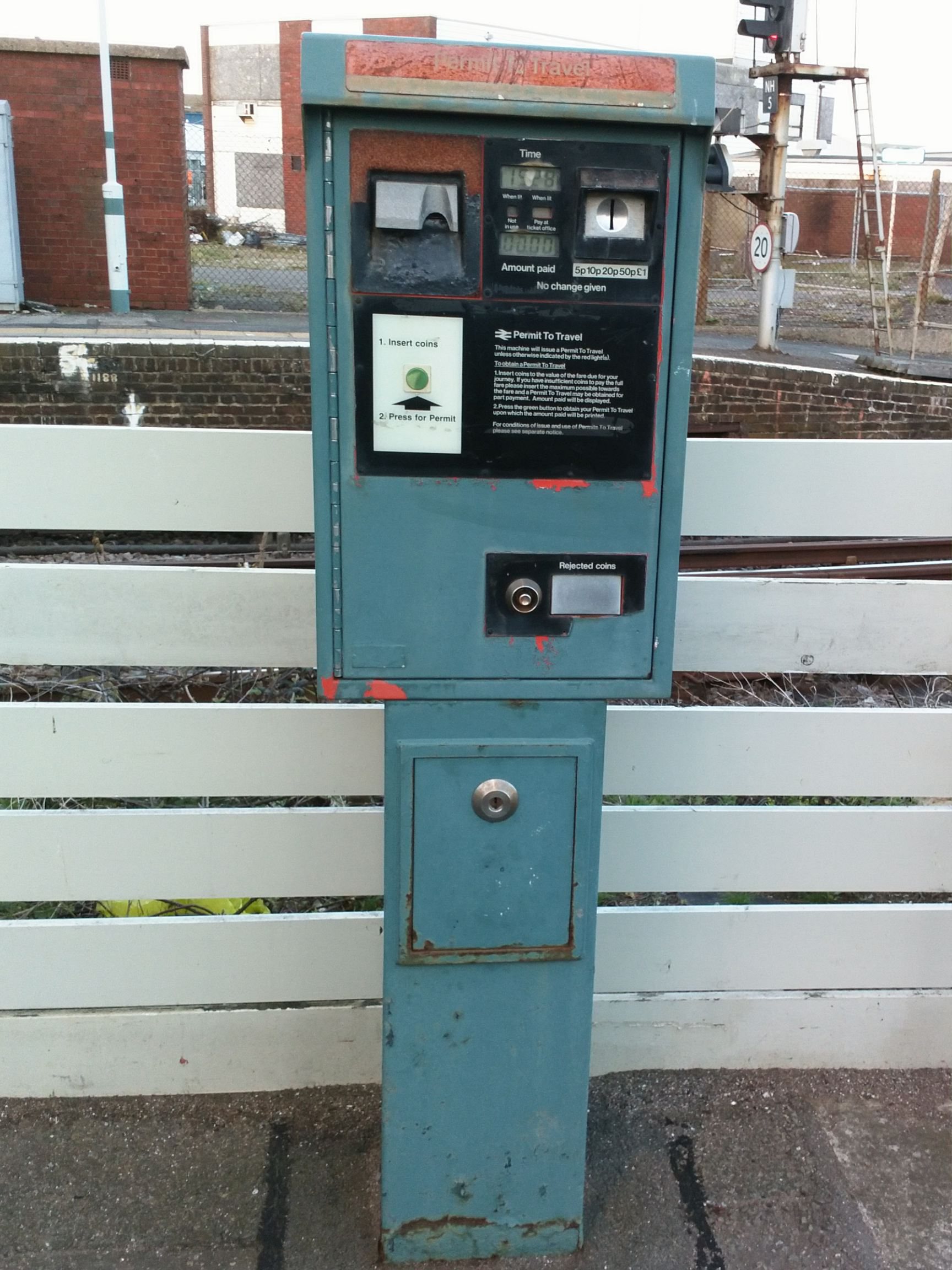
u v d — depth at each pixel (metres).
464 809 1.92
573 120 1.63
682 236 1.70
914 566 5.16
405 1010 2.01
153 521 2.28
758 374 9.94
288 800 3.53
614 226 1.68
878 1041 2.69
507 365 1.73
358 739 2.40
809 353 12.55
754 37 11.05
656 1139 2.49
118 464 2.24
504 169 1.65
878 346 12.62
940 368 10.91
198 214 21.00
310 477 2.28
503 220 1.67
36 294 12.77
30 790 2.38
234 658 2.36
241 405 9.30
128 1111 2.54
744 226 21.73
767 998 2.64
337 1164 2.41
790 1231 2.27
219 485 2.27
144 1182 2.35
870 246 13.32
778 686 4.47
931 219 12.80
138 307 12.99
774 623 2.45
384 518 1.77
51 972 2.47
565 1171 2.15
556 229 1.67
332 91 1.58
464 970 2.00
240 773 2.41
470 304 1.69
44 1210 2.27
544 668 1.86
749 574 5.12
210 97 25.17
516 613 1.83
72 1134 2.47
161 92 12.40
